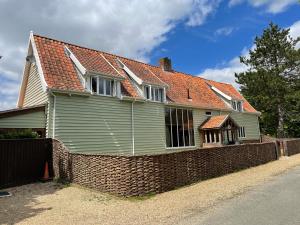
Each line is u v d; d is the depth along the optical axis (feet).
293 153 90.84
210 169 49.03
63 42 67.62
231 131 89.76
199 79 109.19
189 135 83.61
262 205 29.32
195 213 27.58
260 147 68.90
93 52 72.74
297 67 134.10
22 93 71.82
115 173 36.52
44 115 53.26
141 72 77.46
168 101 78.02
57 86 53.36
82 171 41.42
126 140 64.03
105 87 61.82
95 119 58.49
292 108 137.39
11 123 48.70
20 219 27.43
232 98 102.99
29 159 44.96
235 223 23.76
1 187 40.78
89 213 29.01
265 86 131.85
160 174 38.42
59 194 37.06
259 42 142.10
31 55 65.67
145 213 28.48
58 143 46.68
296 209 27.20
